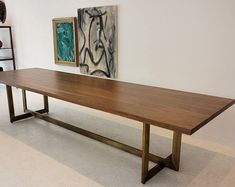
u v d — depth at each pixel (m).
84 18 3.81
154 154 2.59
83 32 3.89
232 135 2.75
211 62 2.72
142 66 3.34
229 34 2.53
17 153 2.59
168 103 2.00
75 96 2.19
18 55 5.36
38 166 2.36
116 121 3.49
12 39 5.36
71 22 4.01
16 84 2.67
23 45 5.14
